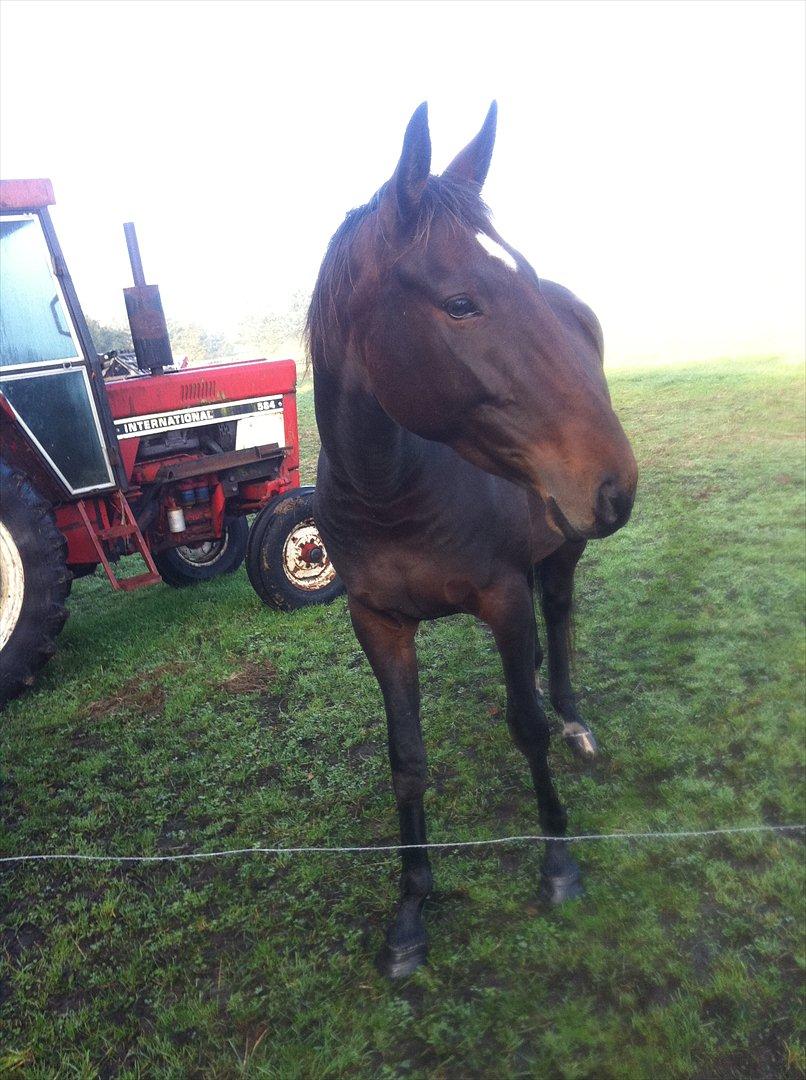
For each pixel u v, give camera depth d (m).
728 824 1.04
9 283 3.96
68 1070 1.80
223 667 3.84
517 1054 1.41
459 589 1.85
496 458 1.45
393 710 1.95
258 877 2.31
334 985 1.83
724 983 1.06
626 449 1.27
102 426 4.25
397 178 1.36
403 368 1.44
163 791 2.89
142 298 4.64
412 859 1.95
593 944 1.24
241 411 4.94
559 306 2.17
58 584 3.89
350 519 1.83
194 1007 1.87
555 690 2.36
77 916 2.31
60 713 3.65
